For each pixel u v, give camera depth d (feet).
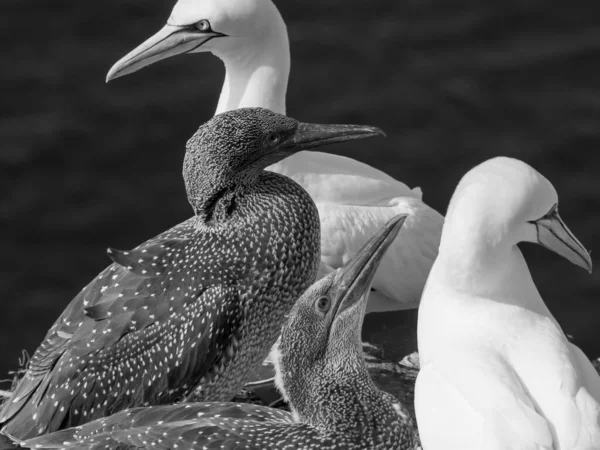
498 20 93.40
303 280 41.81
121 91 87.56
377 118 85.20
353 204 50.88
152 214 79.30
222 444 33.91
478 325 38.81
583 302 73.05
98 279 41.68
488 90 87.10
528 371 36.86
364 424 34.24
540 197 40.22
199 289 39.70
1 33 92.48
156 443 34.06
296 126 41.29
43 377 40.50
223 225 40.83
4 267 76.28
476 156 82.38
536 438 34.04
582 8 93.81
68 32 92.89
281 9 95.04
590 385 37.86
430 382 37.32
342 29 93.04
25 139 83.61
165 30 50.11
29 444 35.58
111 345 39.58
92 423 35.78
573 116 84.89
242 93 50.93
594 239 76.79
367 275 34.30
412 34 92.43
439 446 35.94
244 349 40.86
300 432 34.35
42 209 79.61
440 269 40.52
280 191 41.27
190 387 39.86
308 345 34.14
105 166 82.53
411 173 81.25
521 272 40.88
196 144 40.45
